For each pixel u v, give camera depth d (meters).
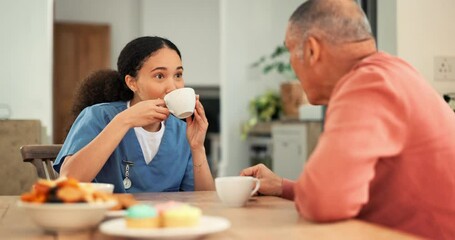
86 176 1.62
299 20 1.29
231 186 1.33
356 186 1.06
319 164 1.07
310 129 5.08
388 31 2.79
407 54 2.74
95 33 7.77
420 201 1.23
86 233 1.00
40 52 4.46
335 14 1.26
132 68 1.88
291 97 5.71
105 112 1.90
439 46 2.77
